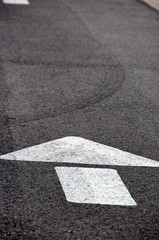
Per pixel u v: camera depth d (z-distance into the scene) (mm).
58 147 4270
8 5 10742
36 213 3248
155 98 5789
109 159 4117
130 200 3504
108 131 4707
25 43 7746
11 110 5055
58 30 8812
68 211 3301
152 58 7551
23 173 3768
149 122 5035
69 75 6395
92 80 6273
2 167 3836
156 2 12477
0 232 3025
